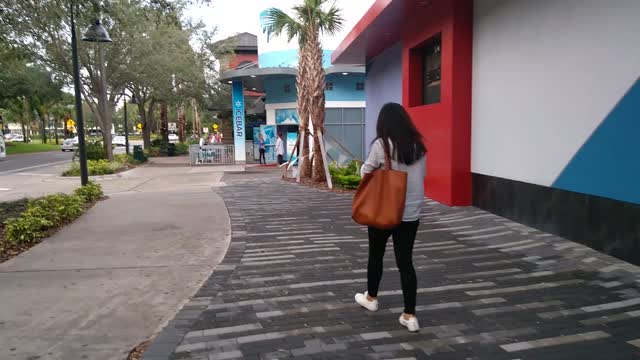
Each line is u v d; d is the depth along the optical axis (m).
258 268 5.54
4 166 27.91
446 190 9.07
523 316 3.98
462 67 8.73
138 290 4.84
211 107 33.44
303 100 14.46
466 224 7.51
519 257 5.68
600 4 5.53
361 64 17.59
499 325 3.82
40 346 3.61
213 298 4.57
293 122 24.41
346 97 23.14
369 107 17.09
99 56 22.50
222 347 3.55
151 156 35.81
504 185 7.75
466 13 8.64
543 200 6.73
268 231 7.52
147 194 12.41
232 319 4.06
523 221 7.24
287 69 22.59
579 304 4.20
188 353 3.46
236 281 5.07
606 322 3.83
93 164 20.28
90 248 6.54
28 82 26.58
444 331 3.73
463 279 4.94
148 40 24.22
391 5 9.48
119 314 4.23
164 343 3.62
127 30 21.75
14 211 9.05
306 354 3.42
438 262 5.56
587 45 5.76
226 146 25.73
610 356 3.29
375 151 3.77
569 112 6.12
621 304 4.18
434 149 9.65
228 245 6.66
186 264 5.76
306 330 3.81
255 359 3.36
